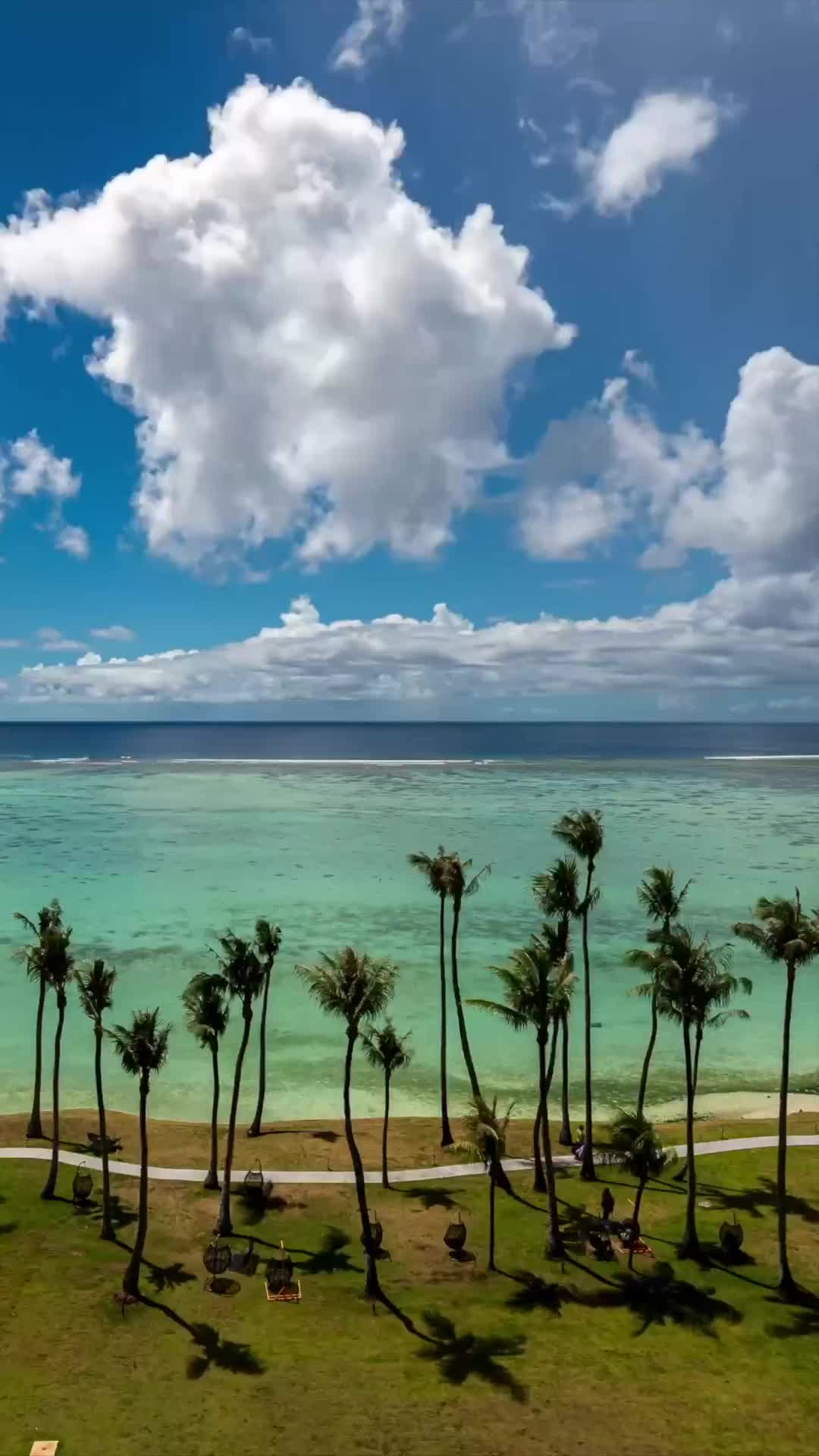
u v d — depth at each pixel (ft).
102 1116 126.31
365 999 113.70
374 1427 89.76
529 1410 92.43
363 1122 165.17
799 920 118.83
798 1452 87.45
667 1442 88.53
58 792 622.13
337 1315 107.55
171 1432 88.63
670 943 125.18
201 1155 148.97
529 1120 168.66
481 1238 124.77
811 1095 179.83
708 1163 147.54
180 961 248.32
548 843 419.74
